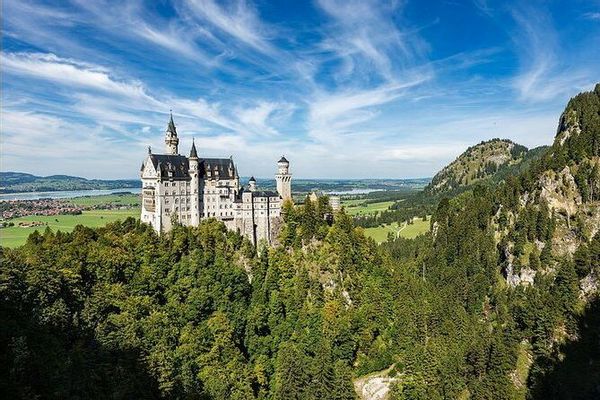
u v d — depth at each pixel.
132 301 142.62
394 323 179.62
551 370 162.12
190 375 129.62
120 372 111.50
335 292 185.00
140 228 187.50
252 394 140.50
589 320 180.12
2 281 112.44
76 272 139.88
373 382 161.75
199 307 155.88
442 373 155.50
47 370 100.94
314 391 143.62
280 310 171.00
